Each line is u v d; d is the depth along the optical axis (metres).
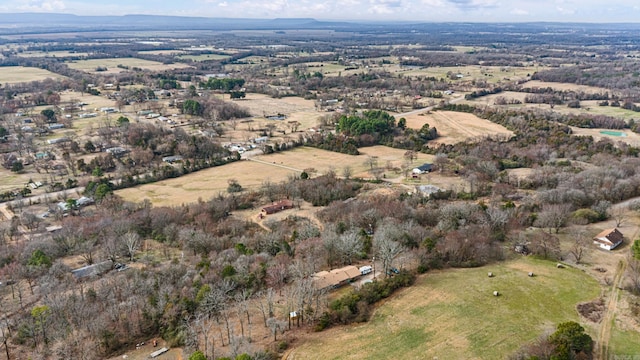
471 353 84.19
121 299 105.12
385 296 103.81
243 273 111.25
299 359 84.38
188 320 94.56
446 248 120.31
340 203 167.88
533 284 107.44
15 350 90.94
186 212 165.50
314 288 101.44
